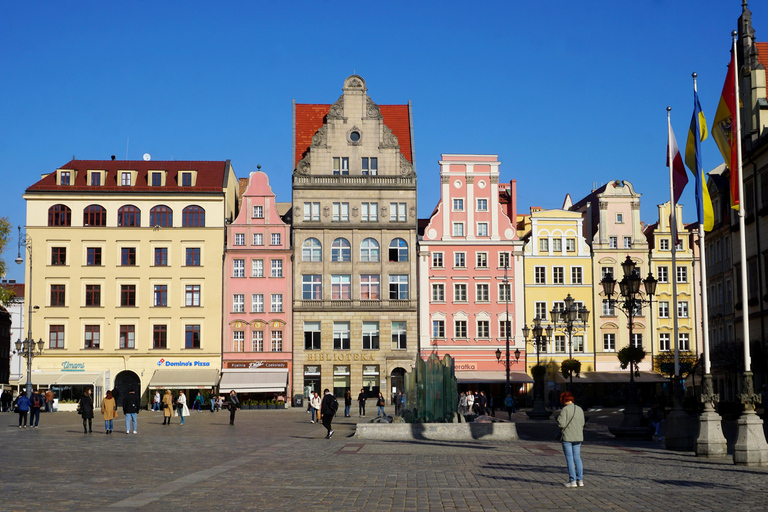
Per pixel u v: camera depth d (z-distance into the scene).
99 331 91.25
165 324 91.62
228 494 18.61
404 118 101.81
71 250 91.62
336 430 48.34
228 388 88.38
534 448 33.41
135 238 92.06
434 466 25.64
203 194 92.75
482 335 93.94
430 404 40.09
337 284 93.75
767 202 56.03
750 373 26.44
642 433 38.28
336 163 95.19
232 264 93.06
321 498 18.11
